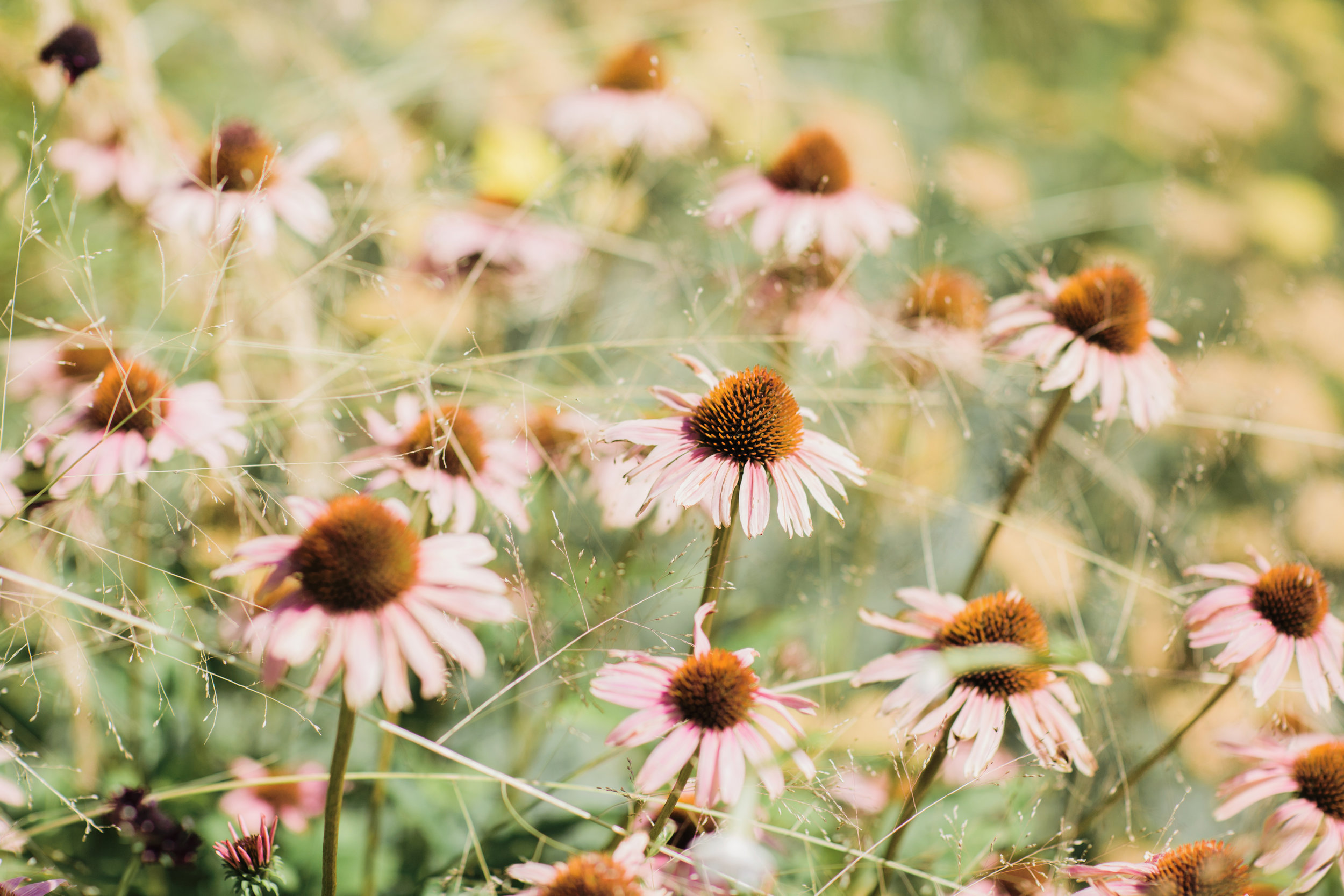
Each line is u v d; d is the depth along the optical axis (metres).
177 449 1.18
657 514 1.23
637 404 1.30
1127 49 2.35
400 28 1.87
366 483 1.24
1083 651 1.14
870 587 1.36
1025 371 1.32
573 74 1.69
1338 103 2.16
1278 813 1.14
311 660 1.25
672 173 1.63
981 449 1.41
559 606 1.25
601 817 1.20
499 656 1.22
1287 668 1.16
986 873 1.13
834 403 1.30
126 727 1.22
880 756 1.19
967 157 1.62
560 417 1.25
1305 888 1.13
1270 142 2.16
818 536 1.32
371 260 1.41
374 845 1.17
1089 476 1.36
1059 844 1.14
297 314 1.28
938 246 1.34
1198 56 1.99
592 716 1.25
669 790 1.14
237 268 1.24
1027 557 1.32
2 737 1.15
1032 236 1.60
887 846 1.17
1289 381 1.42
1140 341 1.24
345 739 1.07
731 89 1.63
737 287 1.29
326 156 1.30
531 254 1.36
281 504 1.16
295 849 1.20
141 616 1.17
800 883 1.15
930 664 1.15
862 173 1.42
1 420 1.17
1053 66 2.35
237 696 1.26
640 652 1.12
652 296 1.40
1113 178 2.09
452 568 1.09
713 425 1.14
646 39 1.74
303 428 1.22
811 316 1.31
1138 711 1.28
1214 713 1.26
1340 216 2.16
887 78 2.11
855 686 1.16
